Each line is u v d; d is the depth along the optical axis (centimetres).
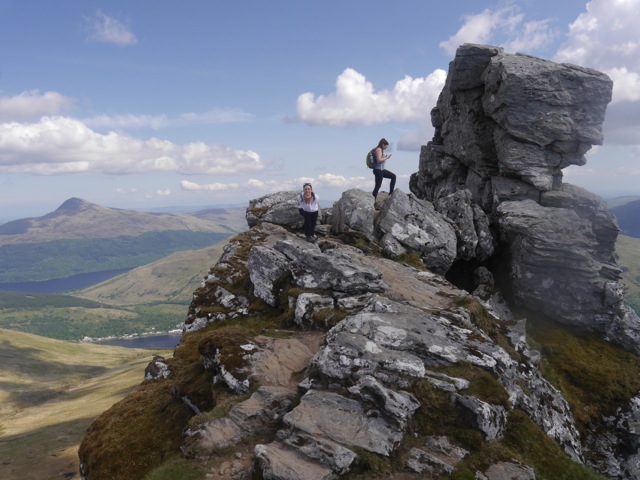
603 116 4072
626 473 2781
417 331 2038
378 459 1370
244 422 1591
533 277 3669
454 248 3897
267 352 2050
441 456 1462
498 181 4475
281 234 4025
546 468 1572
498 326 2777
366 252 3594
